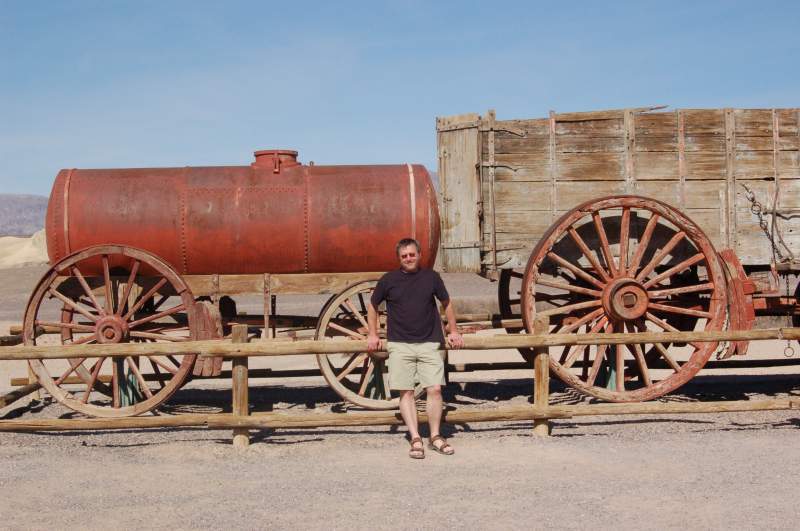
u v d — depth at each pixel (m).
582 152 9.23
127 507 5.54
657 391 8.67
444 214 9.34
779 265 9.31
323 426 7.43
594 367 8.67
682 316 10.02
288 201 8.95
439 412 7.01
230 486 6.01
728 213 9.27
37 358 7.36
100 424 7.35
